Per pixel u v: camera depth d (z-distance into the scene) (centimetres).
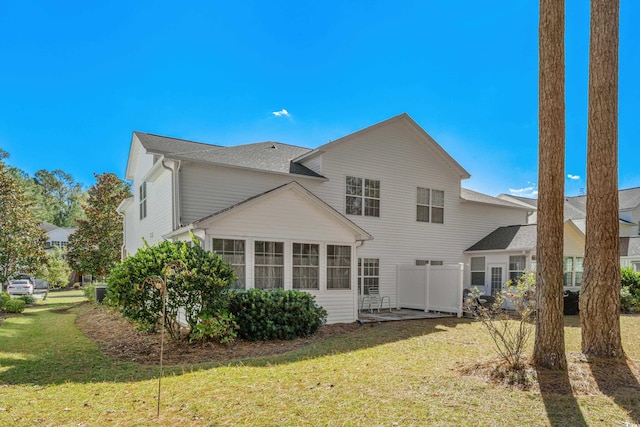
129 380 572
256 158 1455
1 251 1820
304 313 950
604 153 664
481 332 1003
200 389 521
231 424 404
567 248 1680
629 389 503
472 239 1838
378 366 646
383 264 1576
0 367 652
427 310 1466
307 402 467
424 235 1689
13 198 1872
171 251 862
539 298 588
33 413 439
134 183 1858
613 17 674
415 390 510
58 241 4134
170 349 805
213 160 1269
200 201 1237
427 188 1720
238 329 895
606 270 648
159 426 401
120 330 1046
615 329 641
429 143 1716
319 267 1165
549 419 412
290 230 1124
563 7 603
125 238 2114
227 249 1032
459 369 613
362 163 1554
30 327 1135
